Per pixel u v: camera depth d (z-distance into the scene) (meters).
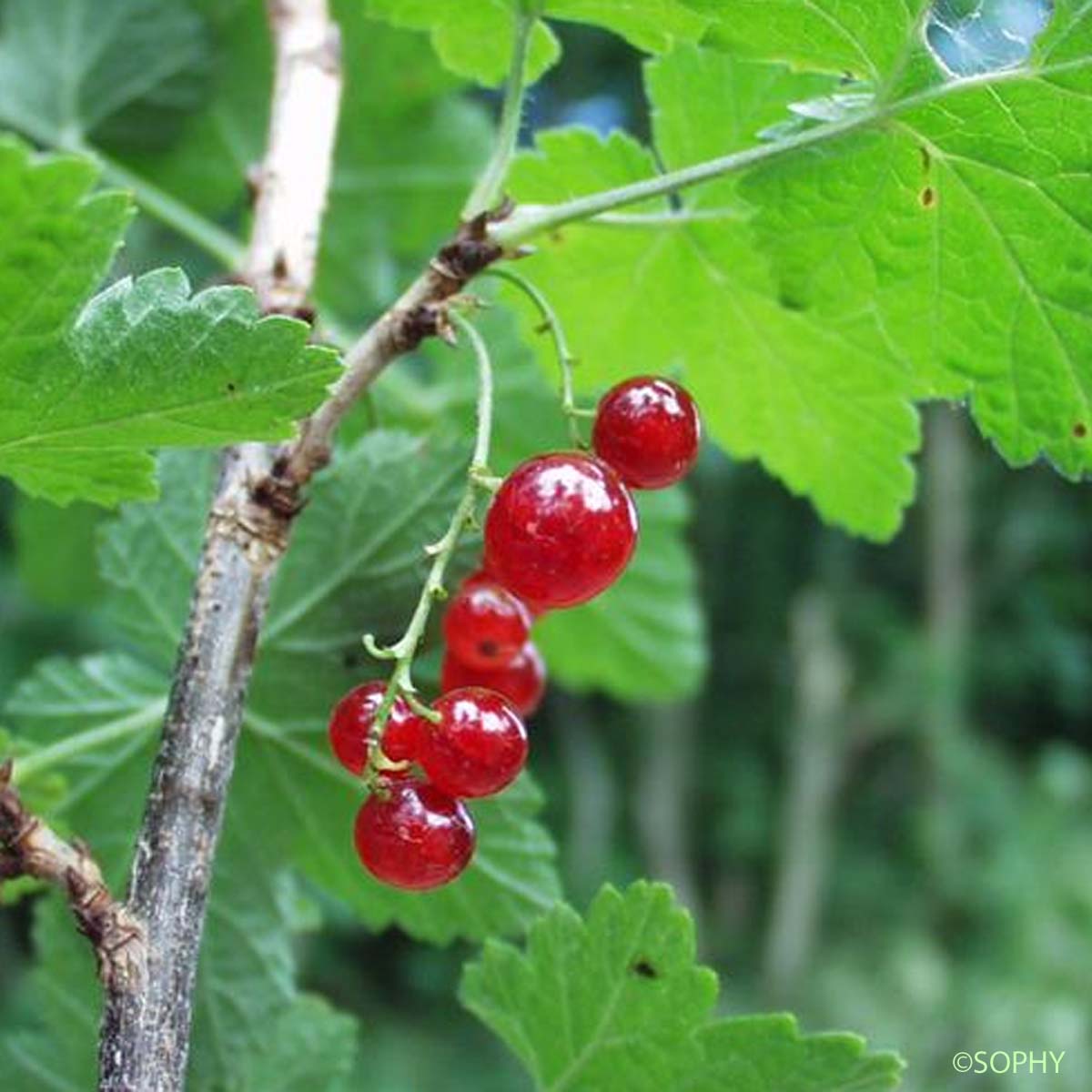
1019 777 1.20
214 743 0.20
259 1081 0.25
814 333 0.25
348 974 0.97
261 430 0.19
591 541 0.19
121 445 0.19
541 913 0.24
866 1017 0.97
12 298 0.18
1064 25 0.20
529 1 0.22
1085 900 1.04
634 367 0.26
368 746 0.19
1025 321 0.22
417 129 0.34
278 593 0.24
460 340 0.32
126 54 0.33
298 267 0.23
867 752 1.22
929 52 0.20
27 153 0.17
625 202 0.21
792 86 0.23
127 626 0.25
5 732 0.24
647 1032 0.21
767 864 1.18
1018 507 1.28
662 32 0.22
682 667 0.39
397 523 0.24
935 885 1.10
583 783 1.12
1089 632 1.32
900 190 0.21
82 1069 0.25
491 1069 0.95
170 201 0.34
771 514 1.23
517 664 0.22
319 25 0.25
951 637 1.20
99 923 0.19
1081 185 0.21
